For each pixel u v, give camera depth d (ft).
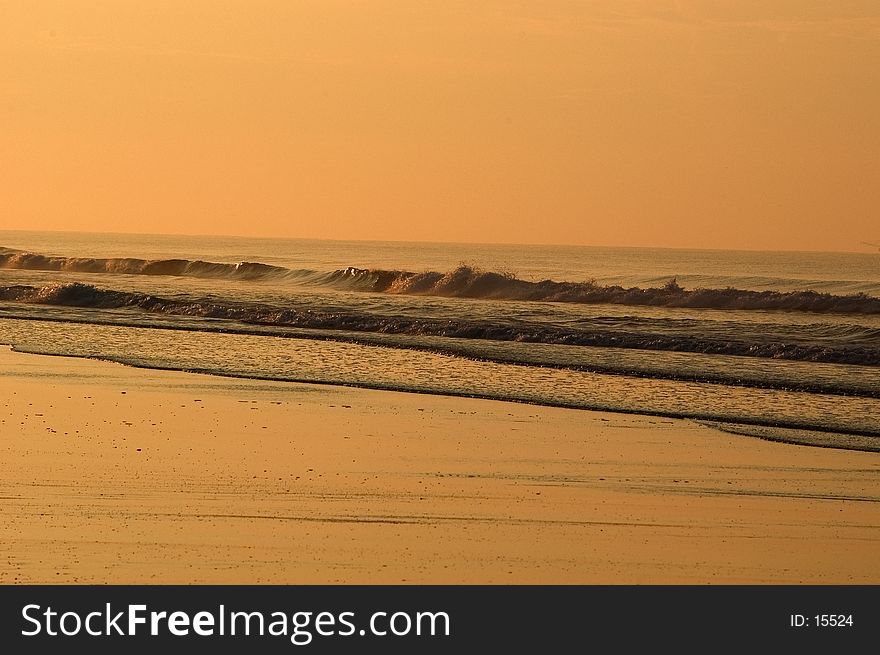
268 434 195.31
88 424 202.28
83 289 498.69
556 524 140.46
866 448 190.39
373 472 166.50
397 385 258.57
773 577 123.24
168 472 163.32
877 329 370.73
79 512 141.38
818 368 295.69
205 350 322.34
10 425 200.54
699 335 358.64
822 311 542.57
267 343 343.87
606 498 153.79
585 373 283.59
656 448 188.55
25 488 153.07
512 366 295.28
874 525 141.69
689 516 145.07
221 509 143.84
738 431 205.57
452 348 331.77
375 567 123.65
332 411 221.66
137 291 560.20
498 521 141.18
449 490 156.15
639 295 579.48
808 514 146.82
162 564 123.44
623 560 127.65
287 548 129.18
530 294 609.01
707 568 125.49
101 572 120.88
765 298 556.51
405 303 490.49
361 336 364.99
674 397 245.45
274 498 149.79
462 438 194.80
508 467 171.83
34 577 119.34
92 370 277.03
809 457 182.80
